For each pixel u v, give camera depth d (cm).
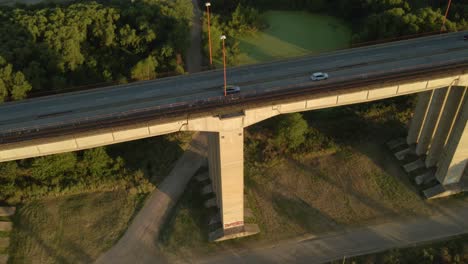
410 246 7000
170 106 6253
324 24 13075
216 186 7438
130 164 8512
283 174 8300
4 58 9088
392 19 10469
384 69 7125
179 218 7556
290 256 6975
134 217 7688
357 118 9225
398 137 8750
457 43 7838
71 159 8169
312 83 6512
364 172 8238
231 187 6775
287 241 7206
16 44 9550
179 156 8738
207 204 7738
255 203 7806
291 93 6306
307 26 12962
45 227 7538
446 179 7644
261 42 12144
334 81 6500
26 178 8169
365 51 7781
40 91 9138
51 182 8106
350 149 8638
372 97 6494
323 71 7231
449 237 7112
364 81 6412
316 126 9081
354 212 7600
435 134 7694
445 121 7350
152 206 7862
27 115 6694
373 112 9319
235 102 6191
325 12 13725
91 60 10056
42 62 9431
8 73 8706
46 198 8006
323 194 7912
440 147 7731
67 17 10669
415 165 8188
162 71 10169
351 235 7244
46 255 7138
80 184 8100
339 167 8350
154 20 11056
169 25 11144
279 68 7431
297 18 13438
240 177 6706
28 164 8075
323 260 6888
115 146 8744
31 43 9688
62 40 9900
